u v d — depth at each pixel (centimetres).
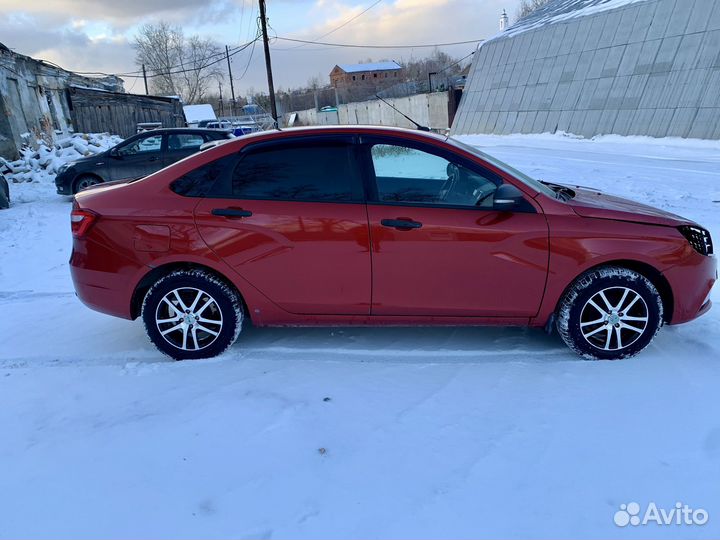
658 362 359
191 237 359
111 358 390
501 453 271
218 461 269
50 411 318
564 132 2283
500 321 368
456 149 362
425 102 3775
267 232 356
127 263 365
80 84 2842
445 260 352
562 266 352
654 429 287
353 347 394
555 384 334
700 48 1769
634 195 956
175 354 379
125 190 373
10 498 247
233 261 361
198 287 367
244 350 393
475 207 354
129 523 231
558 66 2462
